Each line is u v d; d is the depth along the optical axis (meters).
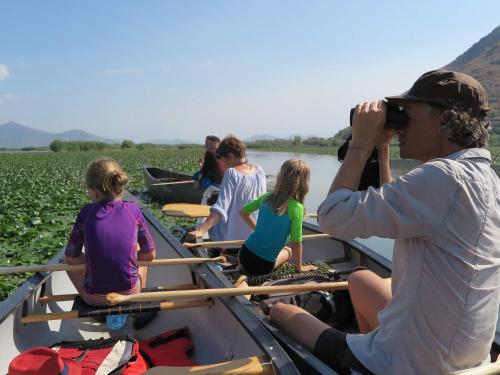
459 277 1.50
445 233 1.49
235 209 4.38
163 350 2.94
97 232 3.00
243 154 4.45
